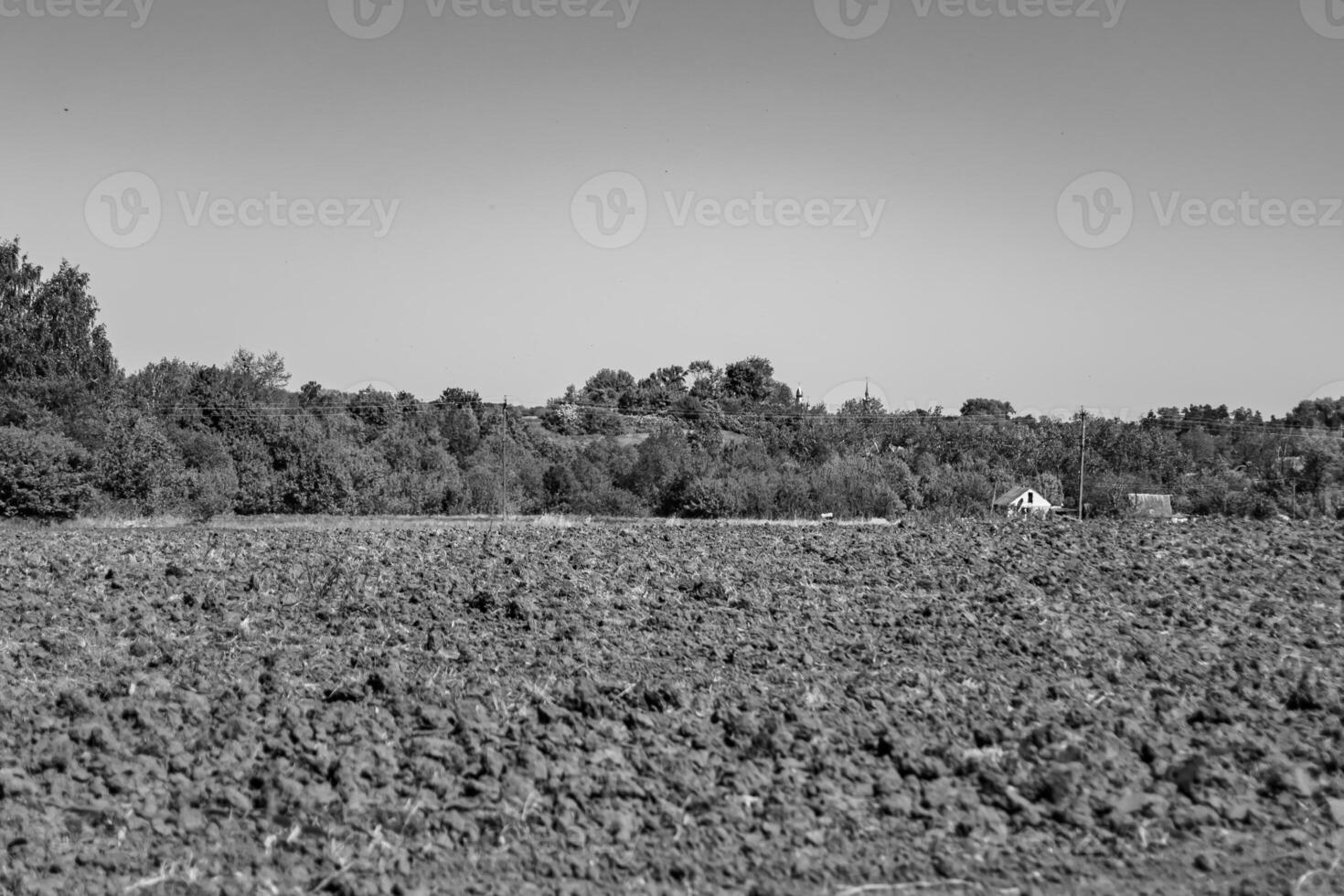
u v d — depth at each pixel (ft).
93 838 22.43
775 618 42.45
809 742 27.43
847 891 20.84
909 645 37.86
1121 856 22.38
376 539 71.26
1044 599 45.75
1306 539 63.10
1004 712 30.14
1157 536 65.26
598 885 20.92
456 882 20.92
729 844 22.47
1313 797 25.16
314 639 39.22
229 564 57.31
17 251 189.98
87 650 37.60
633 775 25.50
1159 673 34.45
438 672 34.01
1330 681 33.60
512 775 24.93
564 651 36.99
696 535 73.31
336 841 22.34
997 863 21.91
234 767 25.91
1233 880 21.47
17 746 27.32
